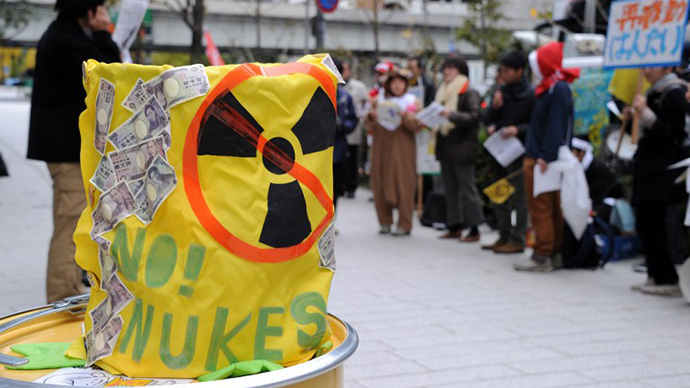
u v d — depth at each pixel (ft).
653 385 12.54
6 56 201.36
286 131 5.68
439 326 15.94
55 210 15.21
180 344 5.56
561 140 20.49
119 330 5.79
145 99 5.61
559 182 20.63
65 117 14.73
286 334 5.78
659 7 18.34
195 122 5.48
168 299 5.56
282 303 5.77
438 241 26.66
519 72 23.77
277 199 5.65
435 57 54.60
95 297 6.12
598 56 35.81
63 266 15.19
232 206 5.52
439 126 26.23
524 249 24.53
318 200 5.89
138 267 5.65
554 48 20.75
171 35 87.45
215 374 5.45
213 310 5.54
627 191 24.34
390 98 27.45
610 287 19.72
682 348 14.56
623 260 23.38
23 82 180.14
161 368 5.61
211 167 5.52
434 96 30.60
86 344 6.08
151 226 5.65
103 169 5.84
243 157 5.56
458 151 25.81
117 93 5.71
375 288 19.36
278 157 5.67
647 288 18.99
